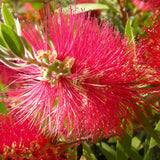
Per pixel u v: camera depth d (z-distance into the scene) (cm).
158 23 13
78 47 11
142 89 11
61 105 11
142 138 15
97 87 11
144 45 12
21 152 13
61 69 10
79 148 15
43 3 16
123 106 11
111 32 11
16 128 13
